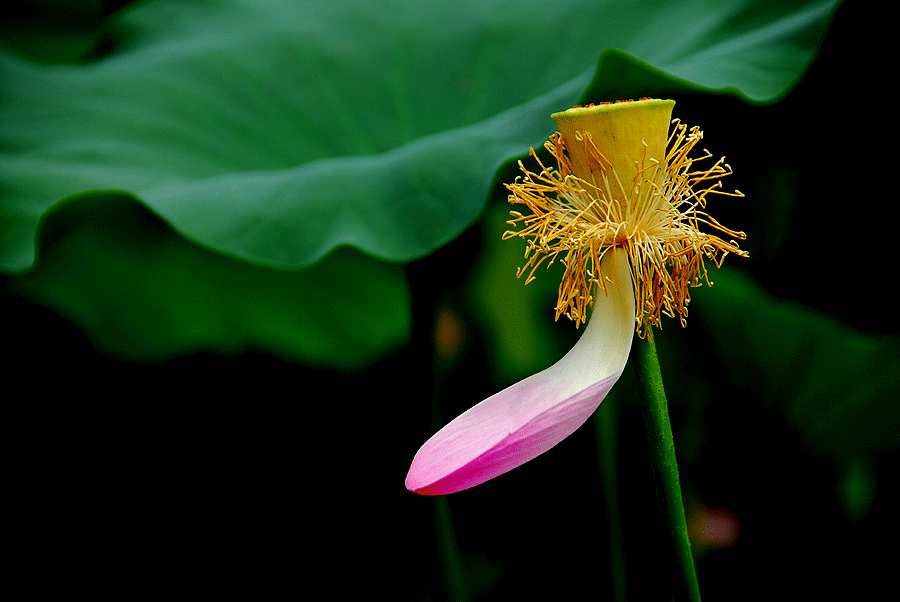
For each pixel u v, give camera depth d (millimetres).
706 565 1254
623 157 815
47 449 1377
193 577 1302
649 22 1170
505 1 1355
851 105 1194
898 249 1273
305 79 1324
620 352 808
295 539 1355
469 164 943
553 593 1301
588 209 823
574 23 1257
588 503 1331
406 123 1278
